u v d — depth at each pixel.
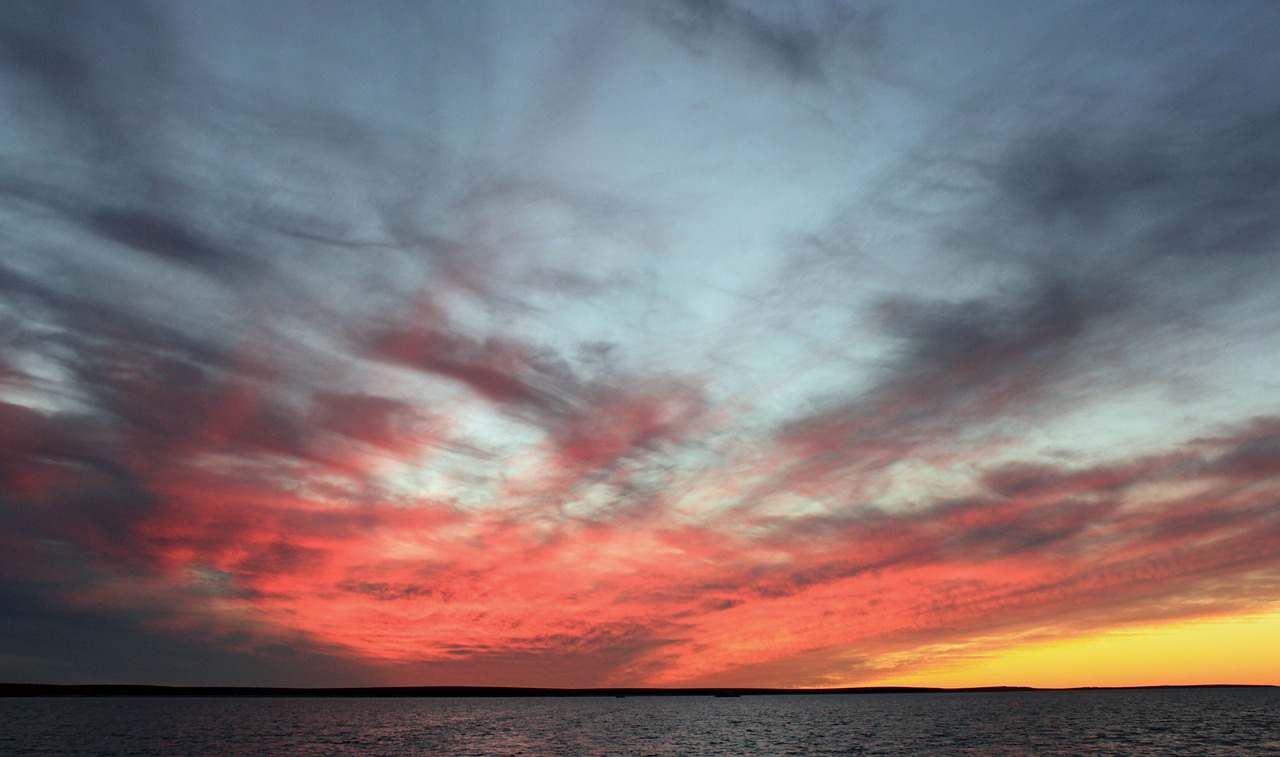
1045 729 140.88
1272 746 106.50
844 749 106.88
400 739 126.31
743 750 106.75
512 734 138.38
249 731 144.12
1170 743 111.75
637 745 114.94
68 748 109.94
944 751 102.81
